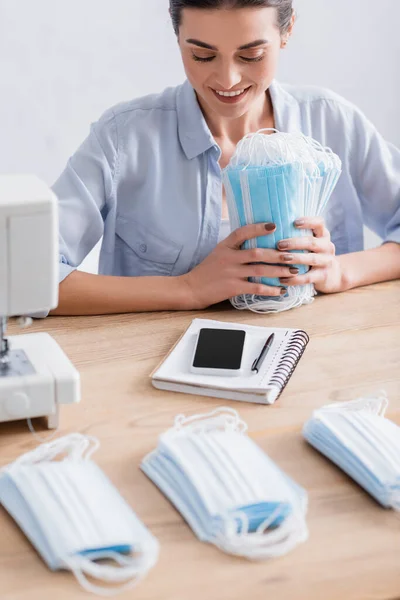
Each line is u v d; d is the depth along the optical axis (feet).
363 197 6.61
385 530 3.27
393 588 2.98
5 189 3.73
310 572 3.04
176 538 3.20
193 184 6.05
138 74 9.63
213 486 3.30
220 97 5.44
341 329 5.06
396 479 3.40
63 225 5.68
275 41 5.23
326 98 6.30
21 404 3.83
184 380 4.26
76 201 5.77
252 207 5.15
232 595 2.92
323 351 4.76
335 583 2.99
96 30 9.27
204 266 5.37
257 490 3.27
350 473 3.56
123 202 6.18
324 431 3.76
